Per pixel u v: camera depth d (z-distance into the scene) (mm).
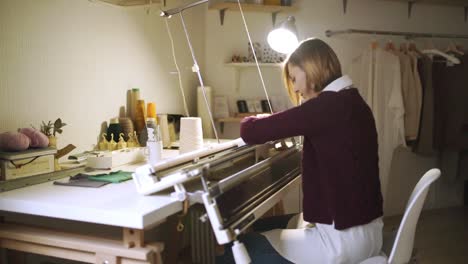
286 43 1974
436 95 3561
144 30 2693
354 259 1454
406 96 3412
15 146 1590
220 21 3230
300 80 1585
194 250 2717
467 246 3146
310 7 3475
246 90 3348
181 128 2004
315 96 1603
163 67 2889
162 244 1321
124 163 2006
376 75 3342
